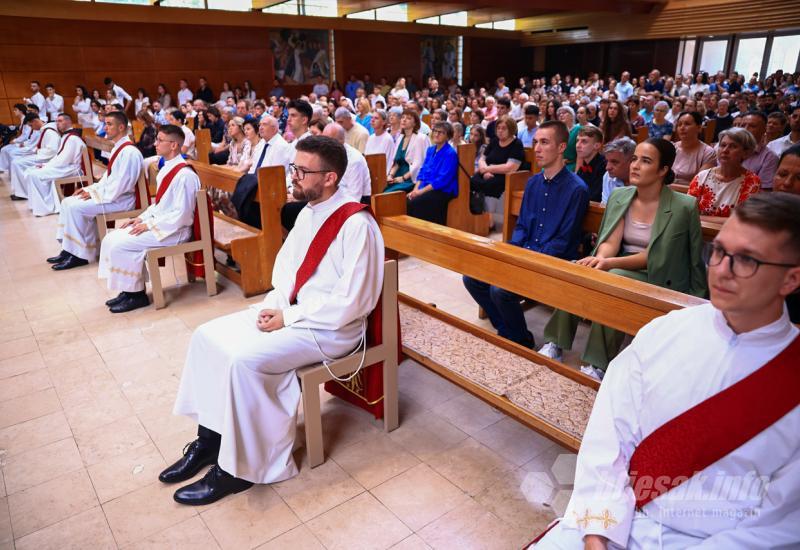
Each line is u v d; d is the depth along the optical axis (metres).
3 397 2.74
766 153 3.95
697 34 16.75
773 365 1.08
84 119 12.64
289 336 2.06
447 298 3.94
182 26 14.92
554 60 21.77
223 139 8.05
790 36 15.43
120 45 14.26
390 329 2.30
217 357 2.03
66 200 4.62
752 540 1.07
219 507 2.03
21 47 13.14
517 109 11.53
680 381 1.18
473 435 2.44
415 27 18.69
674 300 1.65
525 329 3.05
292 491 2.11
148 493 2.10
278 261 2.37
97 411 2.62
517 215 3.58
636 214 2.61
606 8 16.28
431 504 2.03
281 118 10.06
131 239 3.67
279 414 2.08
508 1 14.70
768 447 1.08
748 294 1.02
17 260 4.94
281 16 15.72
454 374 2.32
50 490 2.12
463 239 2.41
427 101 12.36
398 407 2.65
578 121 7.29
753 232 0.99
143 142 7.87
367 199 4.51
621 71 19.78
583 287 1.90
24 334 3.44
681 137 4.03
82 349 3.24
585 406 2.08
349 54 18.02
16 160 7.45
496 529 1.91
